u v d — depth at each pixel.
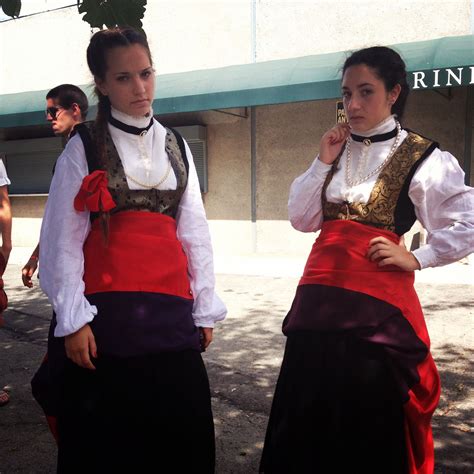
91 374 1.81
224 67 10.48
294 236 10.66
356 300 1.90
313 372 1.95
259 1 10.45
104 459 1.82
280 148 10.52
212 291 2.06
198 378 1.94
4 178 3.38
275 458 2.02
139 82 1.81
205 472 1.96
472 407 3.44
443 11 9.23
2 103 12.64
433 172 1.93
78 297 1.74
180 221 2.04
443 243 1.88
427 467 1.98
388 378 1.89
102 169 1.81
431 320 5.38
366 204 1.96
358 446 1.90
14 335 5.47
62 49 12.62
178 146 2.02
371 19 9.70
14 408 3.61
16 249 12.77
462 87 9.22
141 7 2.44
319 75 9.23
